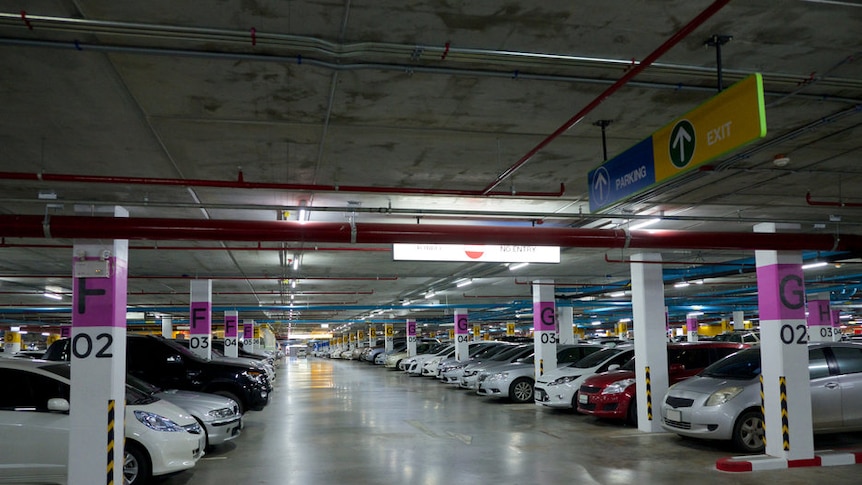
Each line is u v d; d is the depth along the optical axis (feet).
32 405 24.90
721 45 17.53
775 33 16.88
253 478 28.35
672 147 17.93
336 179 31.19
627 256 59.06
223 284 82.17
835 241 32.09
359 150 26.40
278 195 33.96
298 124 23.06
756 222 39.75
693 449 34.24
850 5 15.31
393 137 24.73
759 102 13.87
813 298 78.48
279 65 17.93
